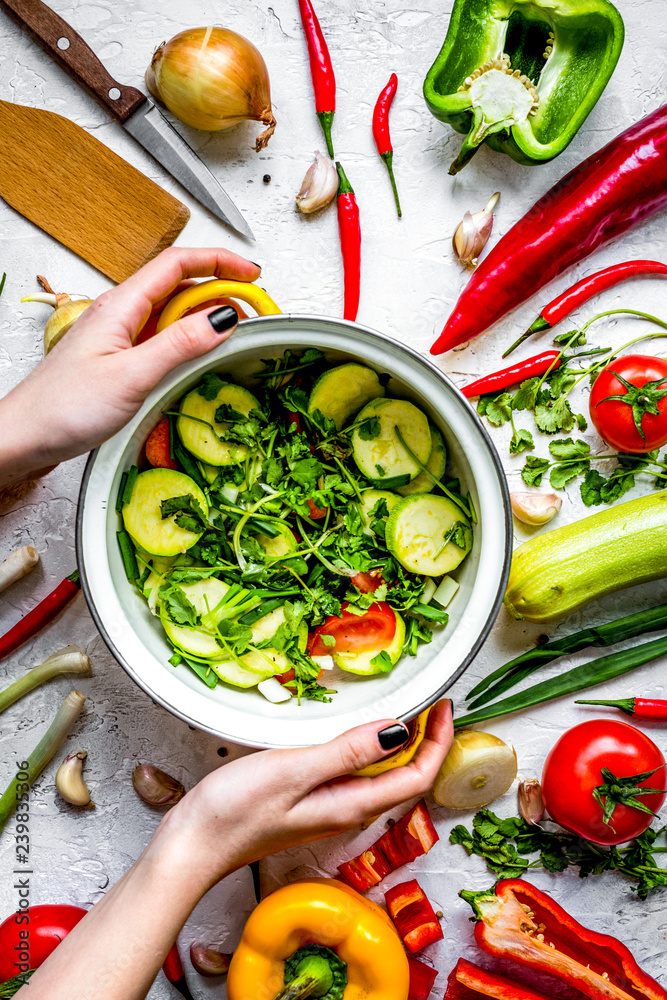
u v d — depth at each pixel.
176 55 0.90
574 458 0.98
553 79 0.95
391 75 0.98
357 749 0.73
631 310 0.95
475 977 0.93
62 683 0.99
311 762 0.74
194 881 0.75
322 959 0.88
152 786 0.96
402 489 0.88
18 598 0.99
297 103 0.99
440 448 0.86
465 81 0.90
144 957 0.73
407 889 0.95
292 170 0.99
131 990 0.72
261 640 0.85
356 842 0.99
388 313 0.99
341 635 0.86
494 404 0.99
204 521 0.84
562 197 0.93
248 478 0.86
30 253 0.98
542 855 0.98
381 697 0.81
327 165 0.96
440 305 0.99
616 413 0.91
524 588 0.91
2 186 0.96
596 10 0.87
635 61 0.99
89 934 0.73
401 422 0.85
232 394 0.84
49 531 0.99
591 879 1.00
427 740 0.85
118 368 0.74
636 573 0.91
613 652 1.00
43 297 0.93
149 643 0.81
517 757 1.00
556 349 0.99
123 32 0.98
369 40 0.99
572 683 0.97
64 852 0.99
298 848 0.99
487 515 0.77
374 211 0.99
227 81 0.90
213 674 0.83
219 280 0.82
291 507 0.86
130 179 0.95
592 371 0.97
